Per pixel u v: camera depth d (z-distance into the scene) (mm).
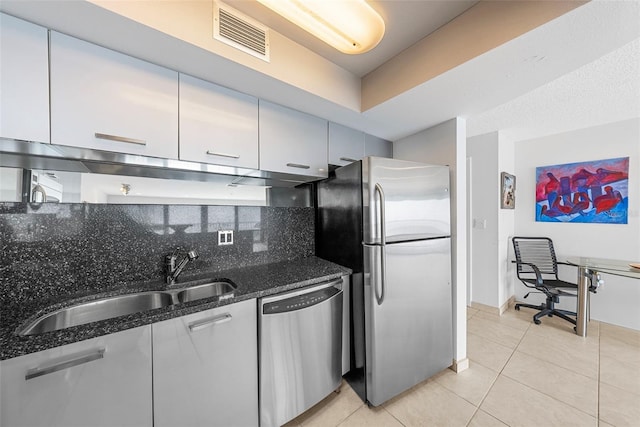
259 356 1314
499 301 3012
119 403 958
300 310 1429
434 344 1793
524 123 2746
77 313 1212
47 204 1234
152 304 1380
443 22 1277
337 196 1921
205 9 1103
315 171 1812
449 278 1867
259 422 1320
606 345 2275
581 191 2893
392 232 1597
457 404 1598
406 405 1596
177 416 1080
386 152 2426
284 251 2076
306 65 1457
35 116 929
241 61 1200
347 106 1681
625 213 2625
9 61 888
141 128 1146
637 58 1586
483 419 1478
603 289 2740
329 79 1576
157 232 1530
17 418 801
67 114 987
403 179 1652
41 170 1226
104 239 1374
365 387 1605
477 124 2775
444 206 1847
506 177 3127
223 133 1387
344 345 1729
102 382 925
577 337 2432
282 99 1552
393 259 1597
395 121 1957
